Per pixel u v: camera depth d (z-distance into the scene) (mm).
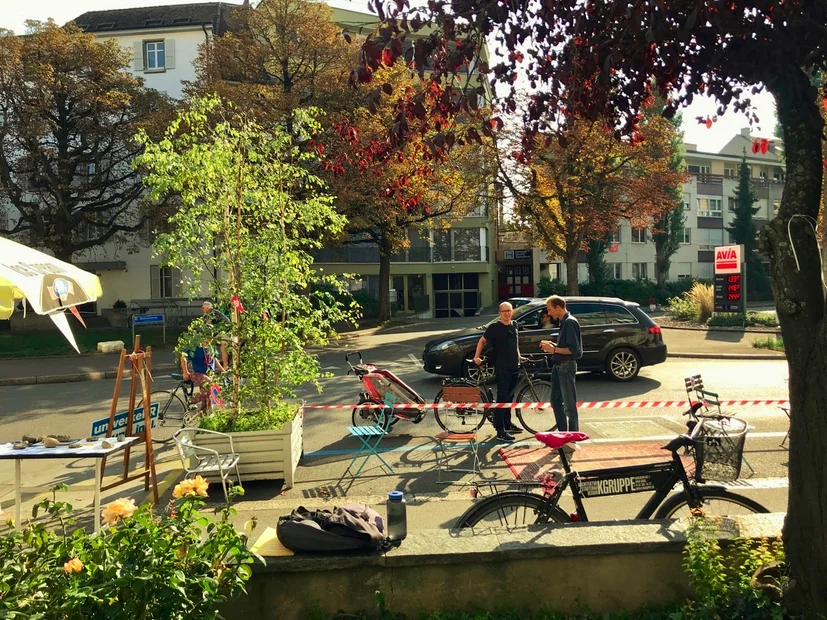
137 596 2494
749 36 3193
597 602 3348
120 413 6645
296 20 25078
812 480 2820
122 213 31516
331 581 3252
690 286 52750
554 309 8078
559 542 3363
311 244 7773
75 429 10820
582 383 13250
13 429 10961
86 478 7469
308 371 7301
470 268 44844
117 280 35844
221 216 7289
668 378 13797
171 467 7848
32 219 28016
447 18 3451
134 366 6664
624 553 3357
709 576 3102
